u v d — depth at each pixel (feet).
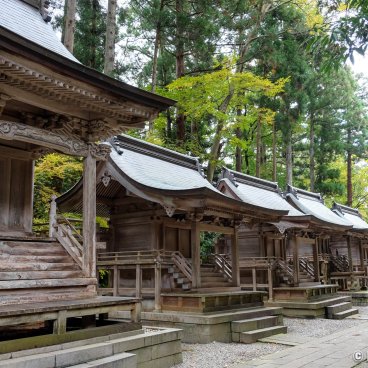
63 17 75.77
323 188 128.06
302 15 90.12
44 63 23.97
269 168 132.26
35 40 30.55
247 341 39.04
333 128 126.93
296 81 94.22
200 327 38.60
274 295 62.44
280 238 69.56
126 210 49.57
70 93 27.07
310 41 20.31
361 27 18.38
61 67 24.64
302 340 39.91
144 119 32.01
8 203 32.17
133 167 45.11
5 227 31.71
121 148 46.85
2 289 24.63
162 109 31.30
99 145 31.96
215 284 48.29
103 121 31.42
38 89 26.35
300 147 135.44
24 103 30.48
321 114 125.18
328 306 60.70
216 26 77.20
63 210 50.75
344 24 18.60
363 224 105.40
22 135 26.94
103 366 22.38
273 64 91.09
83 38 79.30
